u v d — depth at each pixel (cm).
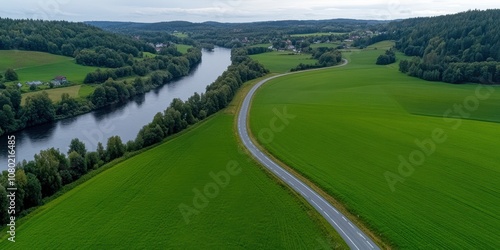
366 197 6391
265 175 7525
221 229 5725
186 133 10469
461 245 5050
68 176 7600
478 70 15375
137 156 8900
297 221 5869
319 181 7062
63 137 11762
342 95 14362
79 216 6209
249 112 12406
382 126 10181
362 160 7975
